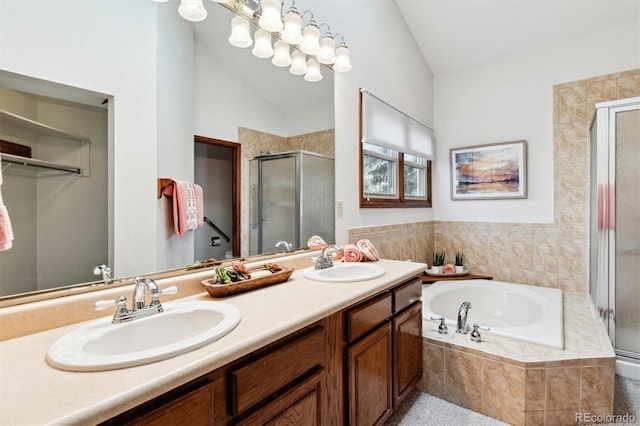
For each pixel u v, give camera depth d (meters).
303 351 1.06
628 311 2.16
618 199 2.18
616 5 2.48
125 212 1.18
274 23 1.59
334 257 2.14
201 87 1.47
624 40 2.60
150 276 1.24
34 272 0.95
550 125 2.93
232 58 1.60
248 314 1.04
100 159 1.12
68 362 0.70
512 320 2.65
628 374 2.12
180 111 1.38
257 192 1.73
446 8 2.86
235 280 1.32
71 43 1.05
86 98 1.08
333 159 2.19
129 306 1.11
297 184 1.95
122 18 1.18
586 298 2.61
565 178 2.86
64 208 1.02
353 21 2.37
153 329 0.99
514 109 3.11
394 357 1.62
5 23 0.91
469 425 1.67
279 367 0.96
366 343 1.38
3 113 0.90
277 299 1.22
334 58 1.96
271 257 1.75
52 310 0.94
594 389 1.61
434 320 2.14
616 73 2.63
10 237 0.87
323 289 1.37
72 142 1.05
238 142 1.64
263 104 1.76
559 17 2.67
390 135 2.71
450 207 3.48
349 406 1.28
